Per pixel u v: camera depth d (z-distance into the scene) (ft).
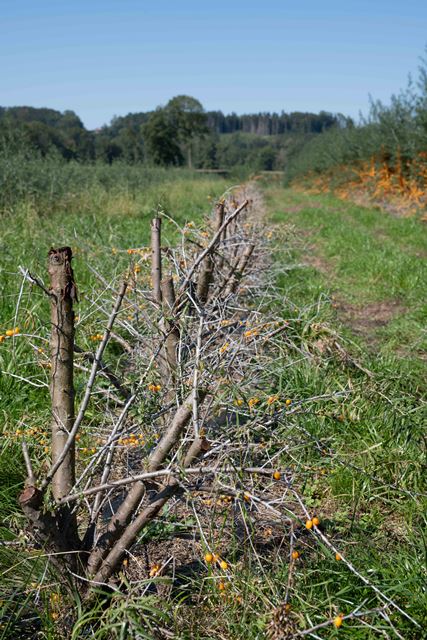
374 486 12.50
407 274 32.94
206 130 246.47
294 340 18.56
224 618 8.58
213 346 12.87
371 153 79.82
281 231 35.35
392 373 17.19
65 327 8.49
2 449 12.35
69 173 55.98
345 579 9.24
